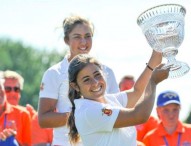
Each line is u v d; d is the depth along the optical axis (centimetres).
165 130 1201
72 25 920
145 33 816
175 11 807
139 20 817
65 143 910
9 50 5947
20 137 1183
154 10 809
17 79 1280
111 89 916
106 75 909
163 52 802
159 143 1198
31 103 5322
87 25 923
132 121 785
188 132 1204
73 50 921
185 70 791
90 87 802
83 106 800
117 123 788
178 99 1204
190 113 3169
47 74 922
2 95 1183
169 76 795
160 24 806
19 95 1287
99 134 796
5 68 5884
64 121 898
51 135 1190
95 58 811
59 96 920
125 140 800
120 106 826
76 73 805
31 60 5878
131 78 1286
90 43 923
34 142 1190
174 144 1197
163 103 1199
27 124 1191
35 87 5531
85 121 796
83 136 804
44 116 908
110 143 795
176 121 1202
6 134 1062
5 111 1181
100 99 812
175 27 804
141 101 784
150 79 789
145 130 1235
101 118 789
